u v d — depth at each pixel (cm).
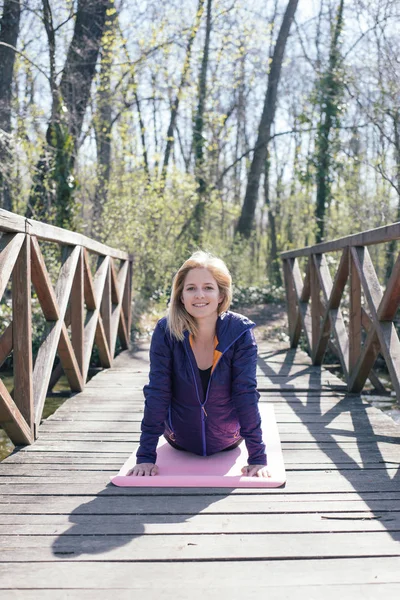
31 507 263
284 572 207
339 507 262
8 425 346
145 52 1439
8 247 326
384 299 399
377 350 455
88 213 1315
